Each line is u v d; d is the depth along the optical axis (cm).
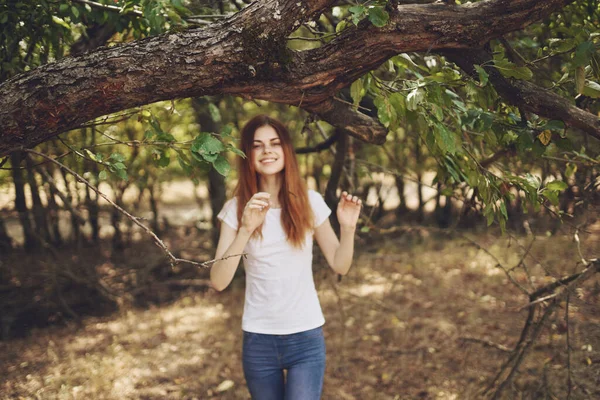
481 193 203
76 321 536
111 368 405
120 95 159
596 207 281
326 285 600
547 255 550
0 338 491
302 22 169
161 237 812
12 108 155
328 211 245
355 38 174
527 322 290
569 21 248
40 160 528
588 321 351
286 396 215
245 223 214
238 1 324
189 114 636
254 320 223
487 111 198
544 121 198
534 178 208
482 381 364
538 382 325
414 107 171
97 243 758
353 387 375
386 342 450
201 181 834
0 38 241
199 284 638
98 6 241
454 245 734
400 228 347
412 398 356
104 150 580
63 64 158
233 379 395
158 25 220
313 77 176
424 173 834
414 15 171
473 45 177
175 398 365
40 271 585
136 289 608
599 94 174
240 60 164
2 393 366
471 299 551
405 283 622
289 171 233
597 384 296
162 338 482
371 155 628
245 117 674
